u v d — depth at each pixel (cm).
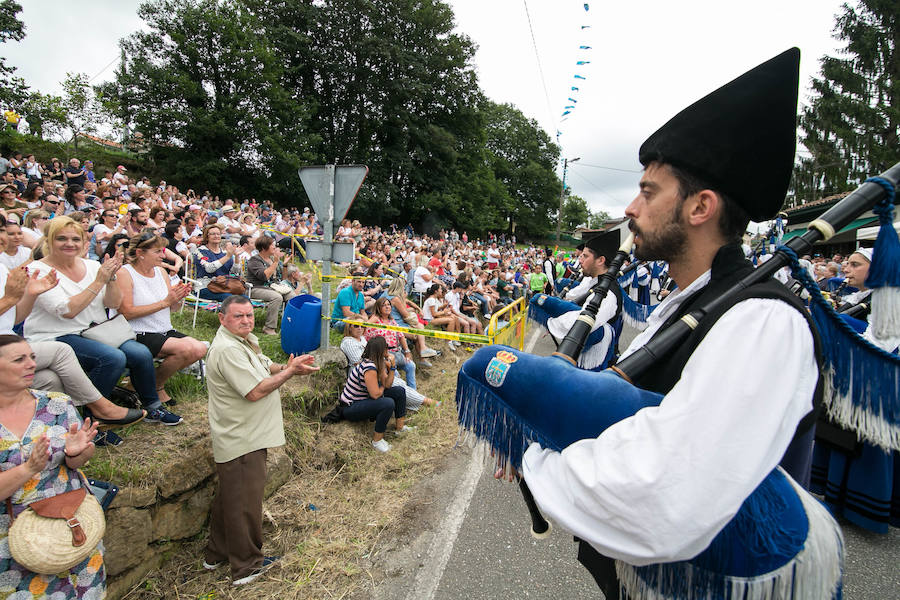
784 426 75
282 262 787
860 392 92
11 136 2314
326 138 3634
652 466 73
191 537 296
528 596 264
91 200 1016
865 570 288
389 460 419
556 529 325
